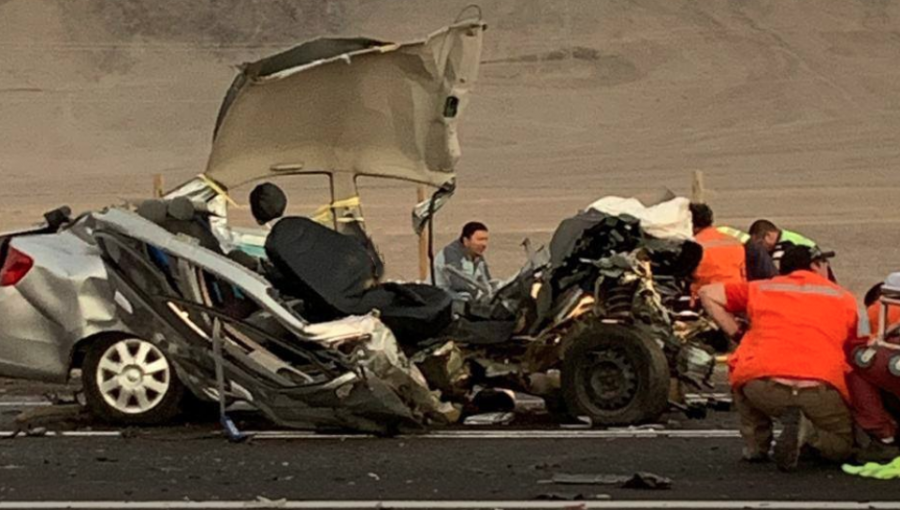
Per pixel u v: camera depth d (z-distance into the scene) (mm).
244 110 18766
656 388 17672
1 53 105938
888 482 13953
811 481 14008
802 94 96688
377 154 19547
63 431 17641
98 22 110750
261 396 16906
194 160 89875
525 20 110312
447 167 19672
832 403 14414
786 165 79938
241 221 50188
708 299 15148
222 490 13672
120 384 18016
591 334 17938
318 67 18453
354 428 17125
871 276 41750
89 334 18031
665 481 13672
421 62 18672
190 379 17328
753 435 15125
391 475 14461
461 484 13922
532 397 21219
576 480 14070
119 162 89562
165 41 110125
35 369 18219
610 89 99812
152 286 17219
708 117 94062
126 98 100438
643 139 89812
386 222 56938
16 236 19688
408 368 16969
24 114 97188
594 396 17969
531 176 78625
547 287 18062
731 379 15062
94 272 18219
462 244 22016
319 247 17703
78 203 69188
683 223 18812
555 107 97125
